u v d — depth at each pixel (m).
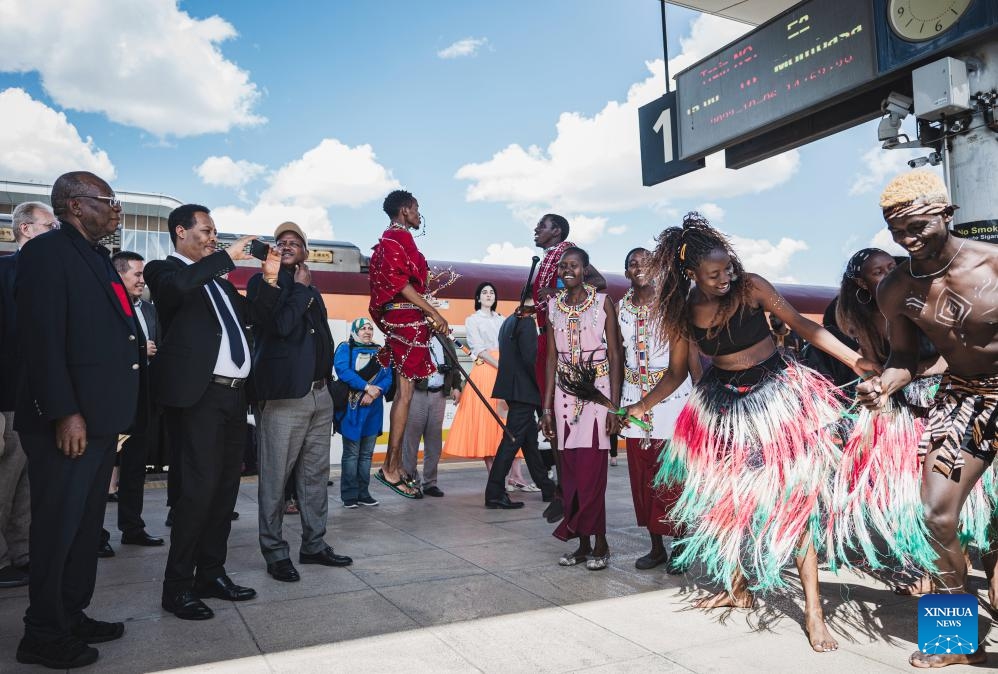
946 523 2.52
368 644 2.84
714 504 3.02
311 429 4.03
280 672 2.58
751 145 7.16
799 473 2.81
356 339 6.21
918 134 5.33
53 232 2.83
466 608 3.28
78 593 2.89
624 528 5.06
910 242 2.47
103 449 2.86
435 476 6.73
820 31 6.07
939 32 5.07
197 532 3.24
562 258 4.05
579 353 4.00
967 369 2.57
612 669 2.58
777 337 3.36
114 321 2.88
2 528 3.82
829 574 3.70
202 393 3.17
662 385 3.37
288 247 3.91
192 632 3.00
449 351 4.62
